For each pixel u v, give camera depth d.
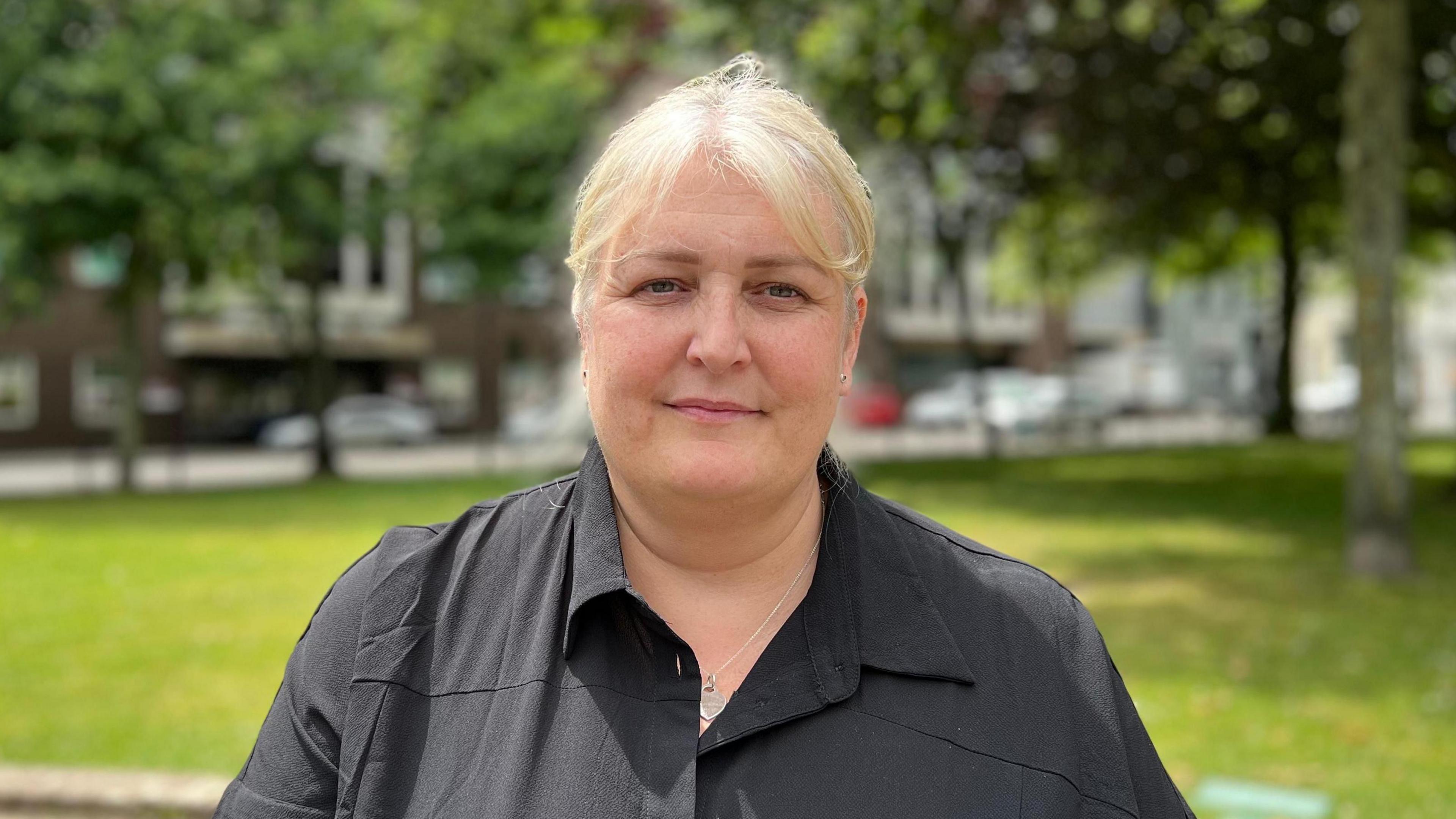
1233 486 14.62
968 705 1.16
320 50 15.47
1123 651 5.93
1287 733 4.54
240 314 28.42
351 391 33.09
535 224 16.62
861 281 1.25
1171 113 14.01
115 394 29.33
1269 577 8.04
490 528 1.30
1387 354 8.07
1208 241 21.61
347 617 1.25
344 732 1.18
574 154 16.47
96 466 23.27
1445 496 12.84
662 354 1.16
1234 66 13.26
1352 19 11.88
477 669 1.19
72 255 28.03
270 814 1.19
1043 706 1.18
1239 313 44.25
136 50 13.87
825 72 11.39
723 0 11.33
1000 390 31.62
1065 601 1.29
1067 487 14.80
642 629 1.16
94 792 3.88
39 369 28.25
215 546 9.74
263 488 16.00
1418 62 12.68
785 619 1.24
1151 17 12.67
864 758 1.12
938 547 1.30
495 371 33.72
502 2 15.79
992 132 14.46
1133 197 15.94
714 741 1.11
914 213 15.41
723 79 1.25
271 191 15.42
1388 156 8.02
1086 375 40.53
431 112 17.23
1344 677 5.37
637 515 1.25
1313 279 26.78
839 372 1.23
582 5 12.41
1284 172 15.71
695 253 1.15
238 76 14.62
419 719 1.18
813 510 1.29
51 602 7.23
